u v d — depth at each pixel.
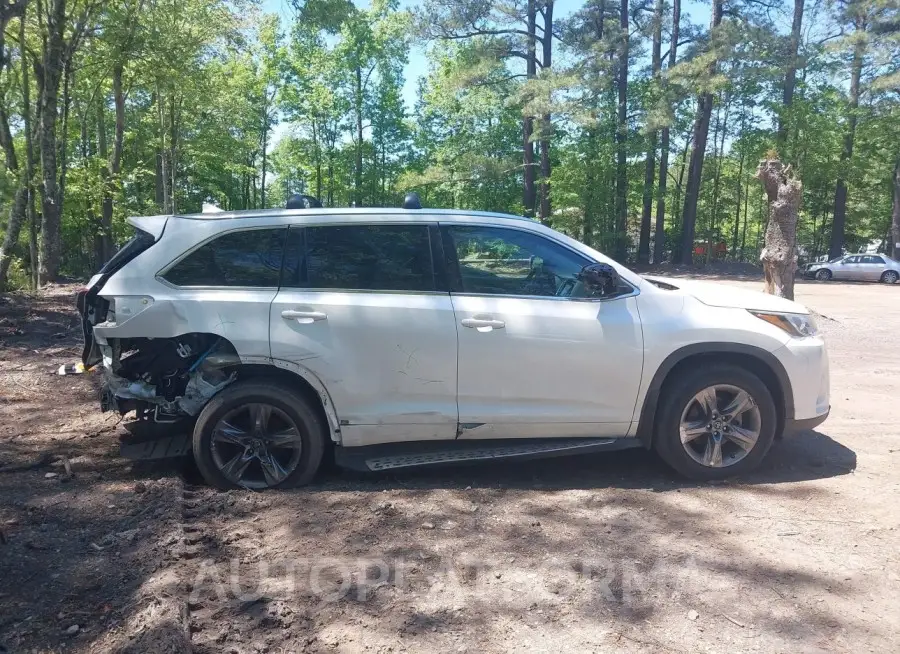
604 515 4.03
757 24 29.84
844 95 32.66
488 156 32.53
